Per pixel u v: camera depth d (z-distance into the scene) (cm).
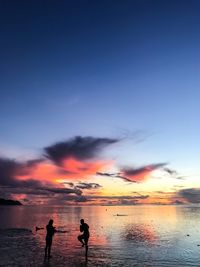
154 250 2770
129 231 4619
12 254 2508
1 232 4178
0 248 2816
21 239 3488
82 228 2402
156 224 6153
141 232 4456
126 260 2297
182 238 3700
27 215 10800
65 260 2273
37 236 3794
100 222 6862
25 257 2381
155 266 2103
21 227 5353
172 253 2617
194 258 2394
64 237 3759
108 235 4034
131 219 8062
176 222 6700
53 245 3041
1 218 8562
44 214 11850
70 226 5616
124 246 3003
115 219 8119
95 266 2083
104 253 2589
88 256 2444
